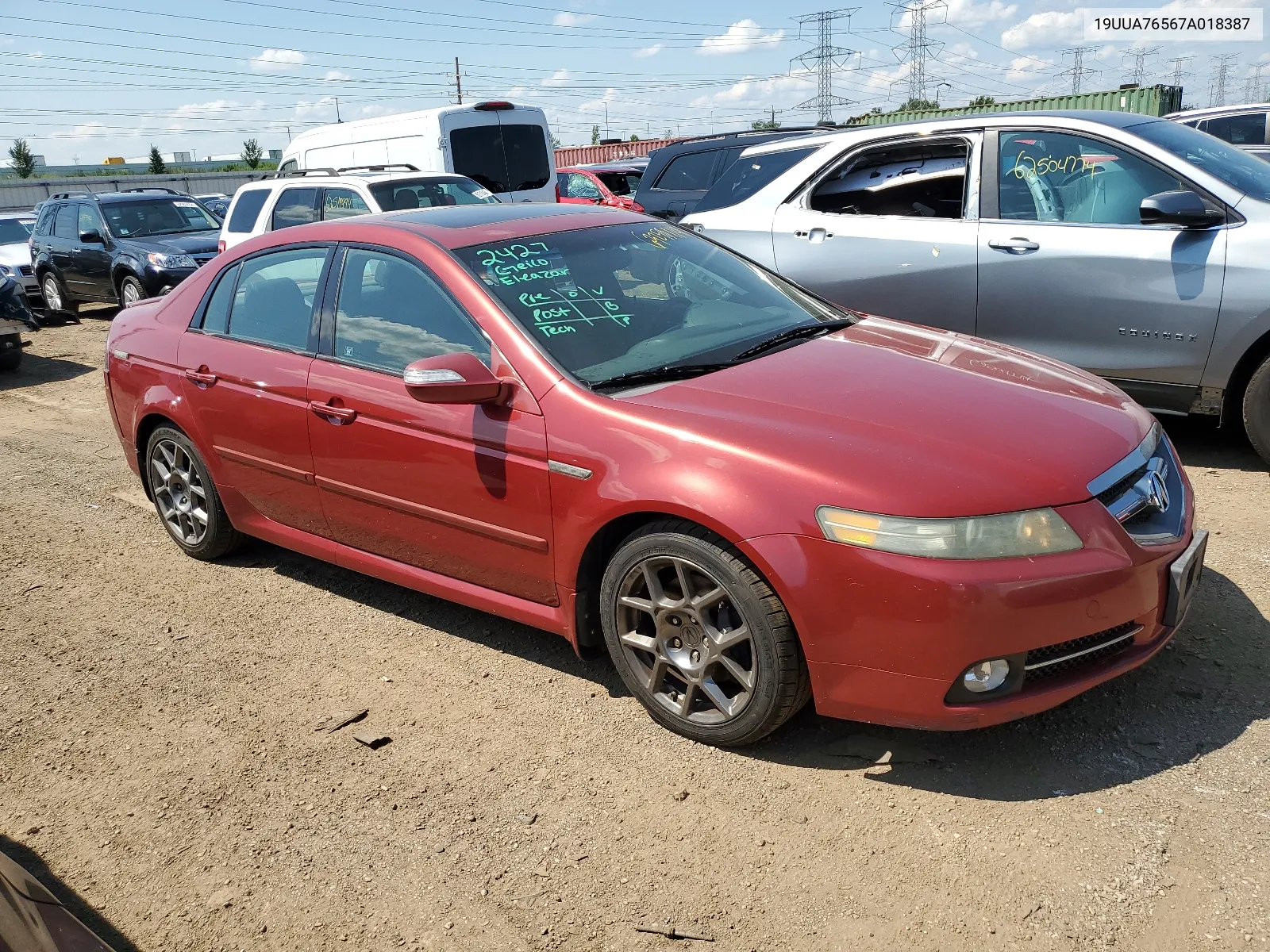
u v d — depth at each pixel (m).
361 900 2.52
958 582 2.52
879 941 2.26
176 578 4.67
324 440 3.79
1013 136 5.45
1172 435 5.75
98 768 3.19
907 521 2.57
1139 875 2.38
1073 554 2.59
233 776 3.08
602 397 3.09
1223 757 2.78
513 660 3.69
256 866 2.67
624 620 3.12
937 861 2.49
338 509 3.90
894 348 3.54
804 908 2.38
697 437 2.86
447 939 2.38
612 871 2.55
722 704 2.96
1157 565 2.74
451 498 3.43
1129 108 20.64
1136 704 3.06
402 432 3.51
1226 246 4.71
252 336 4.19
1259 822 2.52
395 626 4.04
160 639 4.05
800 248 6.09
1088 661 2.76
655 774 2.93
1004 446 2.76
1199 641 3.39
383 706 3.43
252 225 10.84
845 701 2.74
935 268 5.59
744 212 6.39
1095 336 5.17
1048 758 2.85
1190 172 4.91
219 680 3.68
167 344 4.54
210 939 2.44
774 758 2.96
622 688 3.45
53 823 2.93
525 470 3.18
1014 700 2.63
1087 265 5.09
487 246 3.63
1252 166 5.15
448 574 3.67
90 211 13.48
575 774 2.96
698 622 2.94
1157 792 2.67
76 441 7.34
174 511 4.86
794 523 2.67
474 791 2.92
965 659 2.56
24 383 9.72
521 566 3.34
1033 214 5.34
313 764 3.11
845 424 2.85
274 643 3.95
